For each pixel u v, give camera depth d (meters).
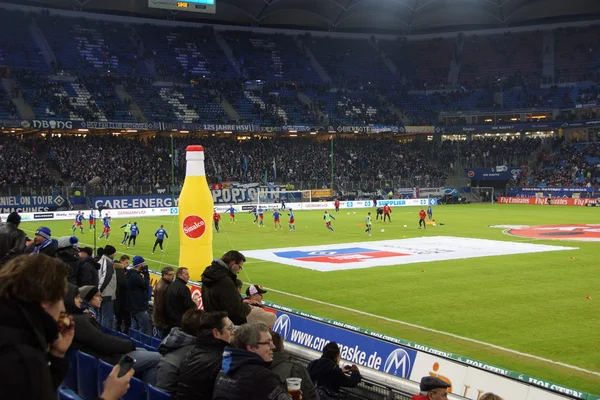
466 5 105.25
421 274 27.53
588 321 18.03
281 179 88.44
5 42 86.44
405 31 113.12
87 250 15.20
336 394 8.58
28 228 55.09
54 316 3.57
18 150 74.44
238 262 9.82
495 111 97.75
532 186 90.50
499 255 33.62
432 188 91.94
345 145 98.25
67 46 90.62
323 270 29.34
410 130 95.12
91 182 73.62
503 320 18.36
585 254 33.66
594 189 81.12
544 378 12.94
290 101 97.06
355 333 12.87
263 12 103.50
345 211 77.50
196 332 7.79
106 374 7.39
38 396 3.30
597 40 101.75
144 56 95.81
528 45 106.00
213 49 102.31
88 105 80.81
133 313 14.66
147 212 72.62
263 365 5.81
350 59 109.19
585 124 90.69
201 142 88.62
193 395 6.72
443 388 6.80
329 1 101.19
